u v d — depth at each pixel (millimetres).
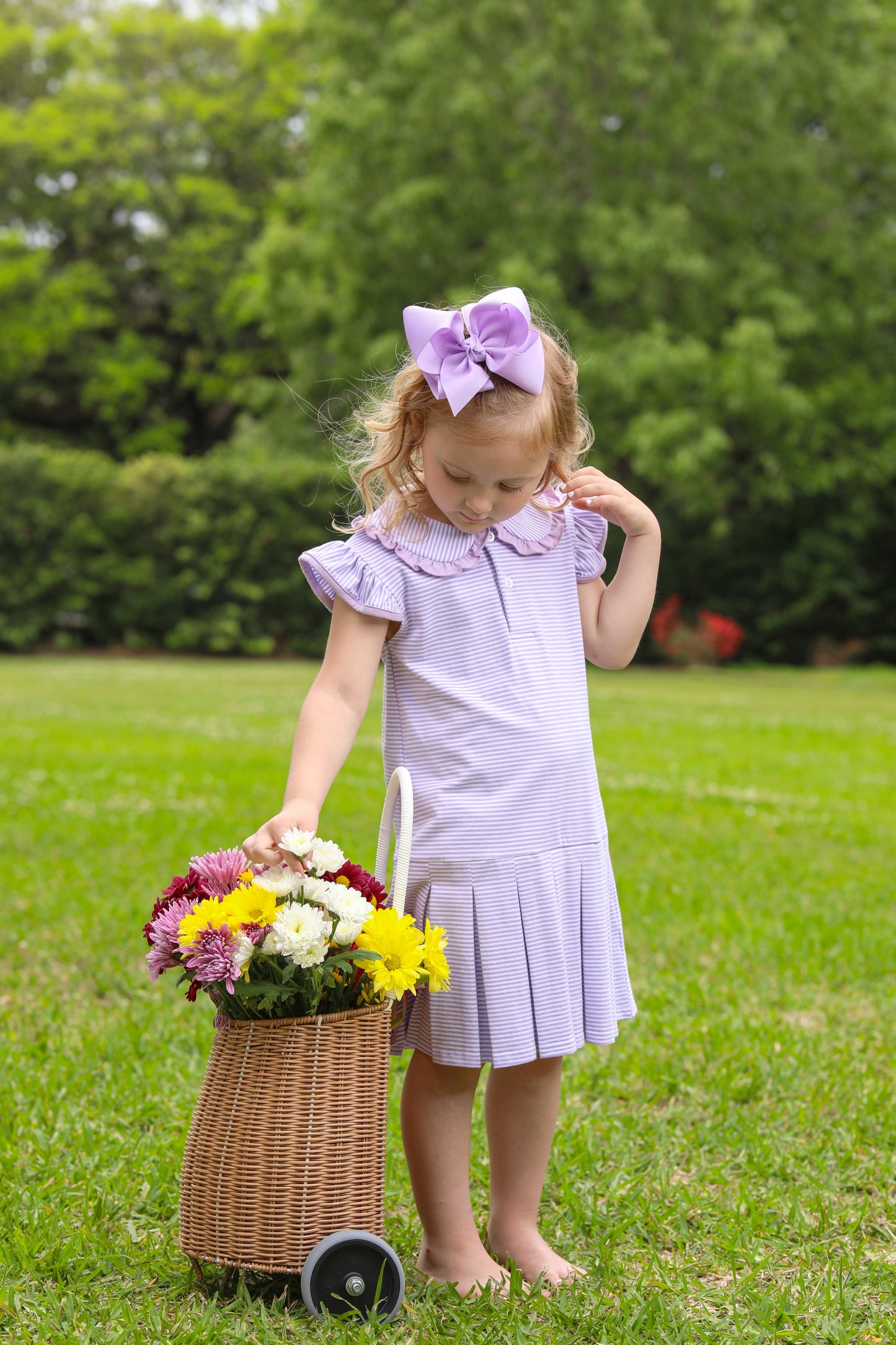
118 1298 1974
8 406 29734
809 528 22344
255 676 17328
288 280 21219
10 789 7188
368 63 20000
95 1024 3354
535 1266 2125
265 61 29109
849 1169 2529
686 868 5320
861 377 19797
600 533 2338
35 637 21344
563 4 18516
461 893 2047
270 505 21625
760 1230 2256
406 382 2062
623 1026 3379
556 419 2109
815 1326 1935
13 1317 1915
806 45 19203
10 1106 2723
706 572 22781
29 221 28672
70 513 21109
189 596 21750
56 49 29188
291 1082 1946
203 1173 1983
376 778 7770
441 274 19609
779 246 19750
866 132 19438
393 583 2100
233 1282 2035
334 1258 1929
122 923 4266
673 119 18500
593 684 17078
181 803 6719
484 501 2057
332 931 1934
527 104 19000
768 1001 3602
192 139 28938
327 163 20422
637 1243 2250
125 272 29469
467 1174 2139
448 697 2086
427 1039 2076
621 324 19359
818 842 5996
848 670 21047
